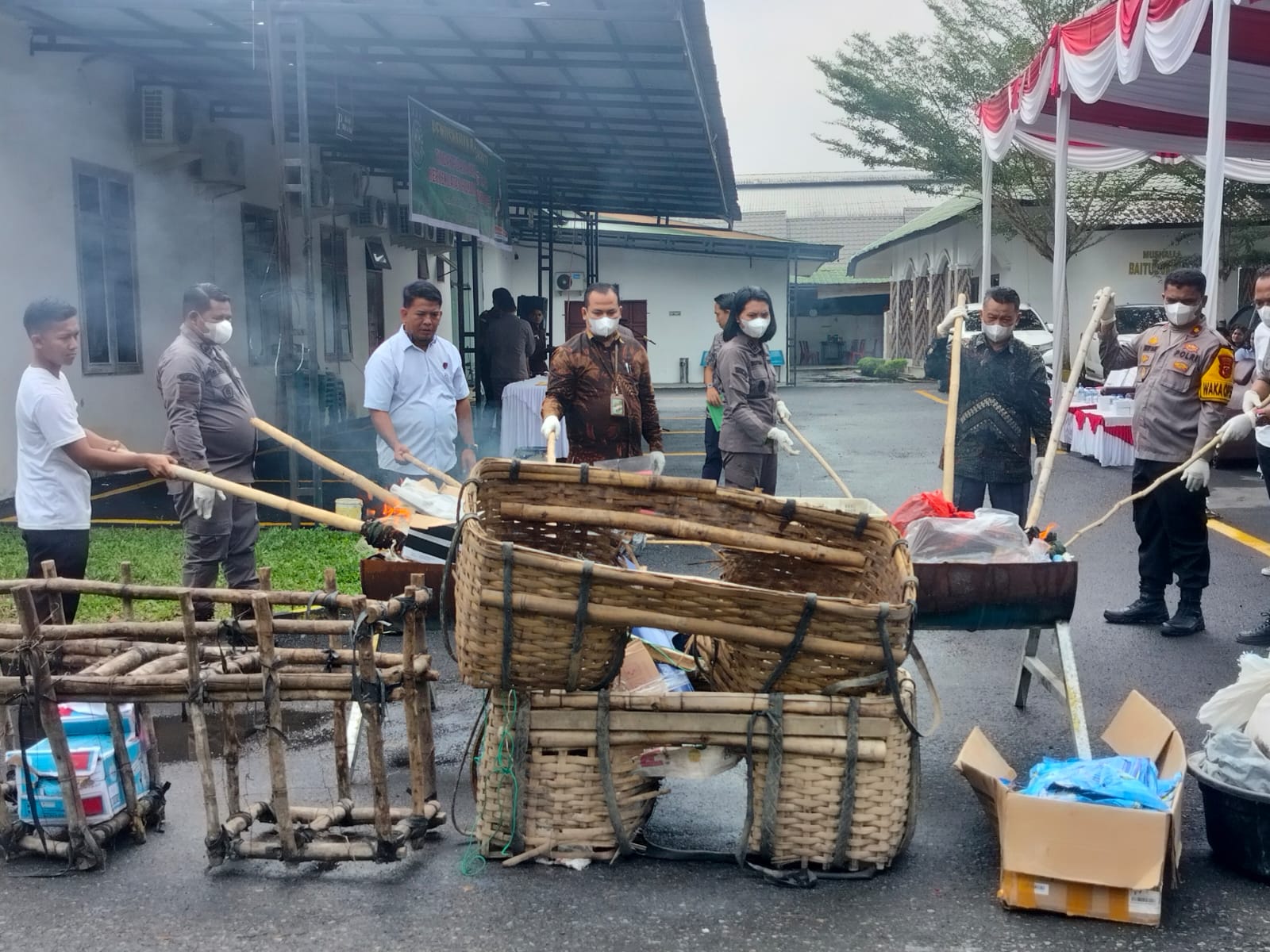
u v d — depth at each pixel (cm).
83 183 1075
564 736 319
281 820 314
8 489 965
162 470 427
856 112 2450
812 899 311
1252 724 347
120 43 1018
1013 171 2247
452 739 442
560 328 3034
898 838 324
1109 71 852
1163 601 604
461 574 318
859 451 1359
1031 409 577
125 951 282
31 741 346
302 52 903
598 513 368
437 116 1271
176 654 355
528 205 2269
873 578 365
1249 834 318
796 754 315
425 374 597
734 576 398
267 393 1461
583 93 1217
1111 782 313
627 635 318
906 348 3366
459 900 308
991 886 319
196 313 527
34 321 457
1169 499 575
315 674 316
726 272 3045
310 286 944
